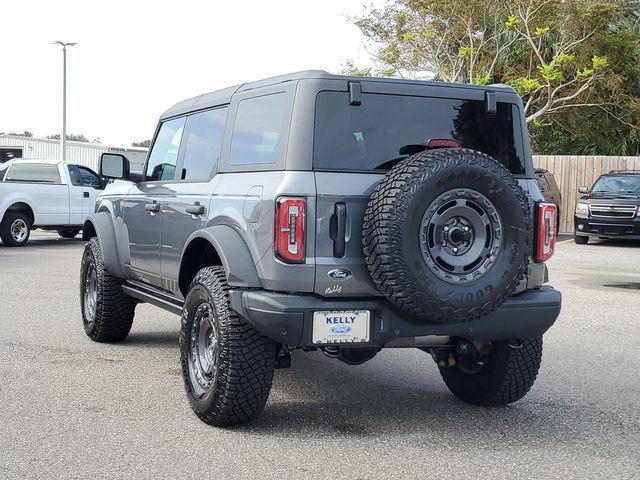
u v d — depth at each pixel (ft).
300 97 16.61
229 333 16.70
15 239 61.57
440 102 17.71
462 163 15.62
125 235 24.22
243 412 17.02
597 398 20.58
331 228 16.15
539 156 80.79
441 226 15.75
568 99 89.66
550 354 25.68
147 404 19.24
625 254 59.21
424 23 94.84
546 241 17.98
